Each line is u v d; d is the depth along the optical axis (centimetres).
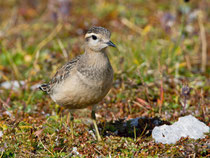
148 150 920
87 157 911
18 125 1039
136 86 1309
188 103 1195
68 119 1080
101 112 1206
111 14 2005
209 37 1806
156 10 2059
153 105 1212
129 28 1828
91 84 934
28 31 1914
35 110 1231
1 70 1556
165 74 1387
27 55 1661
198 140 927
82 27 1869
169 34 1636
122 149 934
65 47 1655
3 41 1800
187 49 1712
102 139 990
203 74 1489
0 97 1309
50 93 1058
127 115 1182
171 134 967
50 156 915
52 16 1780
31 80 1430
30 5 2175
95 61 934
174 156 882
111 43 932
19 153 921
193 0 2150
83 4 2212
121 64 1426
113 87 1340
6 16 2075
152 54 1488
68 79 952
